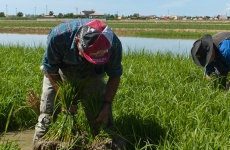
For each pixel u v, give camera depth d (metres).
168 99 5.56
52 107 4.61
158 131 4.68
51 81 4.37
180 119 4.80
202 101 5.66
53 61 4.12
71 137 4.30
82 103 4.60
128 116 5.00
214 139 4.16
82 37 3.56
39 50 12.33
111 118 4.59
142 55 11.54
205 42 6.75
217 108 5.41
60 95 4.34
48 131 4.43
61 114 5.11
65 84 4.31
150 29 47.94
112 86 4.36
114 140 4.31
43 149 4.25
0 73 7.08
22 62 9.02
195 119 4.73
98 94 4.41
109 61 4.07
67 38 3.84
